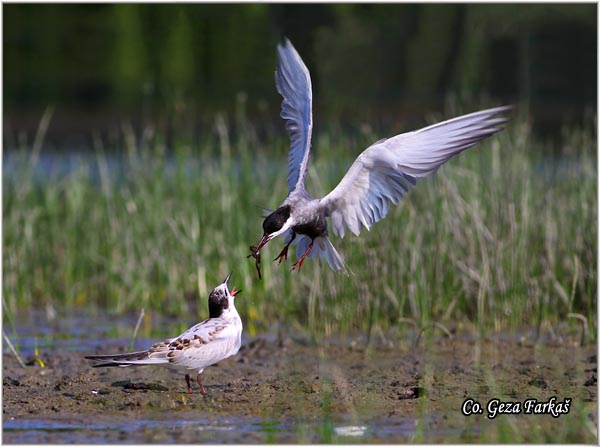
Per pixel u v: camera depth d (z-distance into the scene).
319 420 9.26
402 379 10.96
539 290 13.37
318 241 9.59
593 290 13.54
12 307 15.24
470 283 13.66
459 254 13.88
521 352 12.28
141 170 17.33
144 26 33.34
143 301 15.39
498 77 29.03
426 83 28.34
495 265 13.28
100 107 31.92
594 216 14.15
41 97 32.78
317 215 9.34
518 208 14.22
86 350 12.71
